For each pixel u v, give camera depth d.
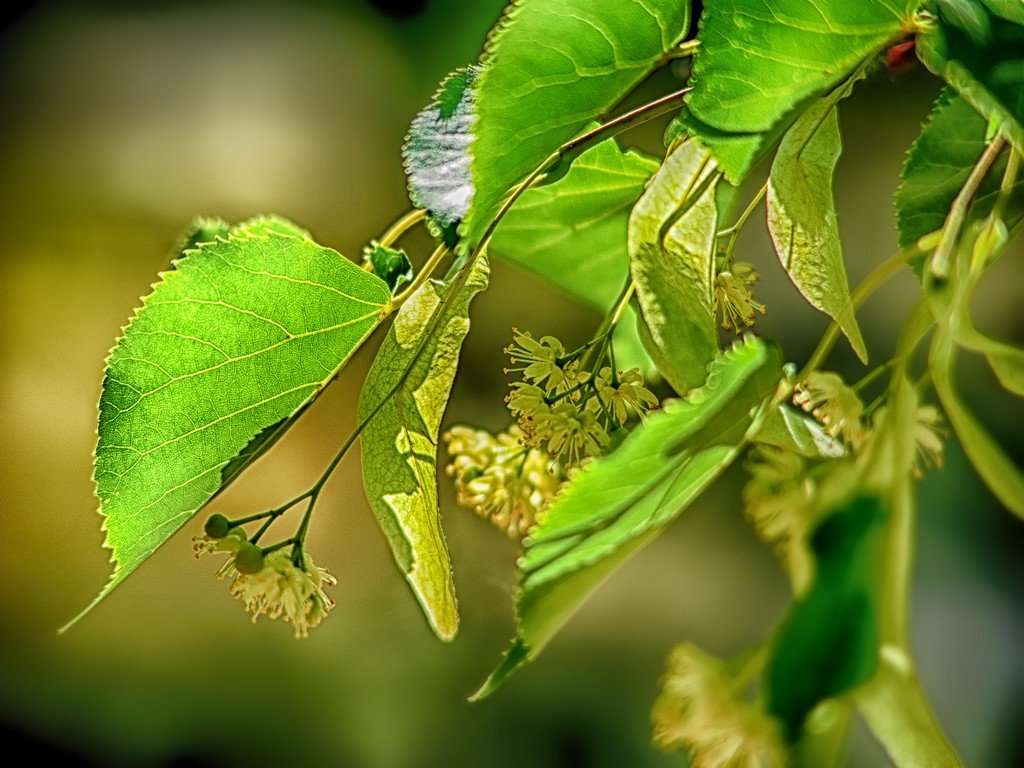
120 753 1.10
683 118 0.39
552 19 0.39
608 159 0.46
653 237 0.41
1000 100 0.36
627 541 0.35
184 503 0.42
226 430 0.42
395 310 0.43
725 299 0.45
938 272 0.34
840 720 0.30
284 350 0.42
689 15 0.39
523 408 0.44
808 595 0.31
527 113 0.40
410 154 0.40
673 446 0.35
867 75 0.42
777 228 0.40
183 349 0.42
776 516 0.32
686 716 0.31
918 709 0.30
